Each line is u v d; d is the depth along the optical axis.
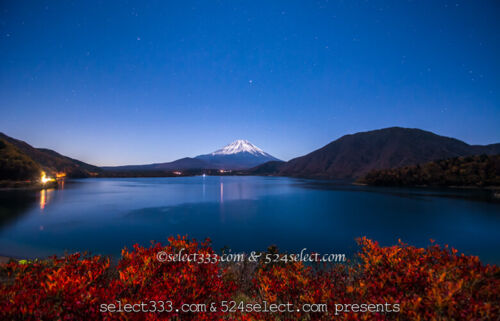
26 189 85.88
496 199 62.88
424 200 62.31
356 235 28.23
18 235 25.72
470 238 27.81
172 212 43.69
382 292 2.74
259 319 2.89
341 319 2.52
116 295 2.65
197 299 2.80
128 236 26.17
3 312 2.22
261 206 53.03
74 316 2.29
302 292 3.05
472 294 2.53
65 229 29.08
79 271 2.94
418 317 2.33
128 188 106.12
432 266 3.09
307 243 24.52
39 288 2.55
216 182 170.75
